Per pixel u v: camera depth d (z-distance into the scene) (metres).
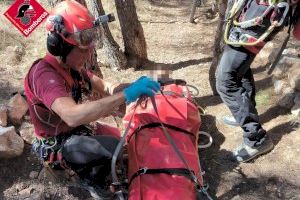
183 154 2.79
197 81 4.45
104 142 2.80
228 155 3.31
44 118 2.64
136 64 4.82
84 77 2.80
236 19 2.88
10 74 4.47
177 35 6.24
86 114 2.31
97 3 4.37
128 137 3.05
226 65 2.99
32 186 3.08
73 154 2.75
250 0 2.78
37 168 3.19
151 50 5.58
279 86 3.79
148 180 2.62
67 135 2.81
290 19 2.85
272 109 3.63
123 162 3.11
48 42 2.35
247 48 2.87
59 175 3.04
